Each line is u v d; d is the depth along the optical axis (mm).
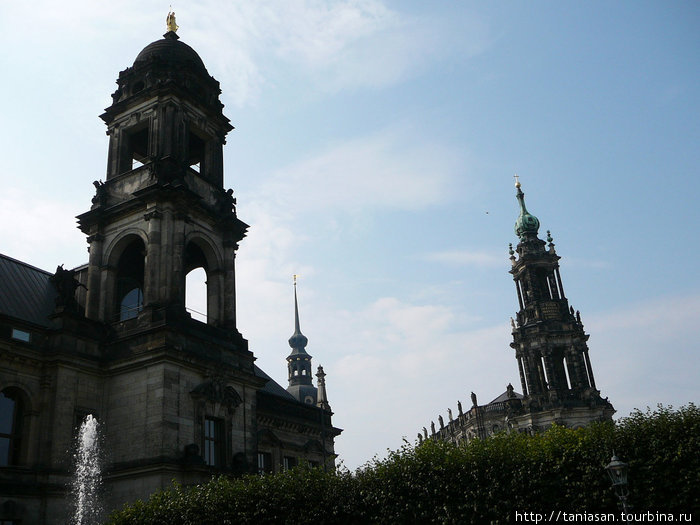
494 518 30766
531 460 31656
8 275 51344
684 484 29156
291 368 169875
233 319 53312
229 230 55969
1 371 41938
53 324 46188
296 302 179375
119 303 52531
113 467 43750
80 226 53938
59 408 43250
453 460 33000
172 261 49094
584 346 126188
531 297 131125
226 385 48750
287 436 64500
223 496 35406
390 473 33688
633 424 32094
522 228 141625
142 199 50594
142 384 44906
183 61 58344
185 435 44281
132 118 56000
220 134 60312
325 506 34000
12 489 39469
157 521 35219
